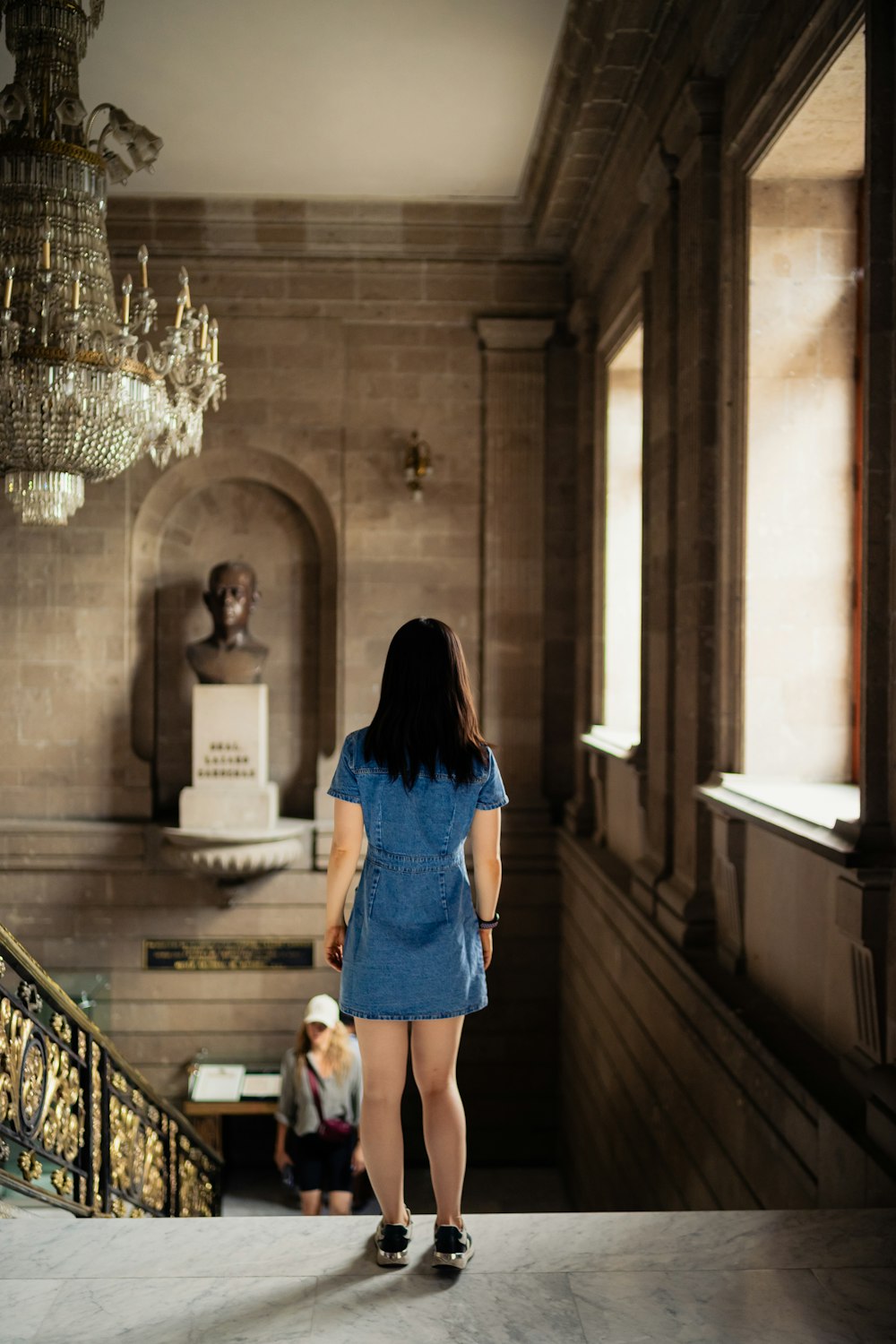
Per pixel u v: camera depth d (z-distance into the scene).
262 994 10.76
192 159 9.54
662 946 6.45
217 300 10.73
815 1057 4.47
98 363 5.31
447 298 10.82
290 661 11.17
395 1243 3.12
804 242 5.55
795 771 5.60
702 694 6.11
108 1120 5.12
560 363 10.91
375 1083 3.12
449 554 10.92
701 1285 3.05
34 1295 3.00
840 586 5.58
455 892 3.09
